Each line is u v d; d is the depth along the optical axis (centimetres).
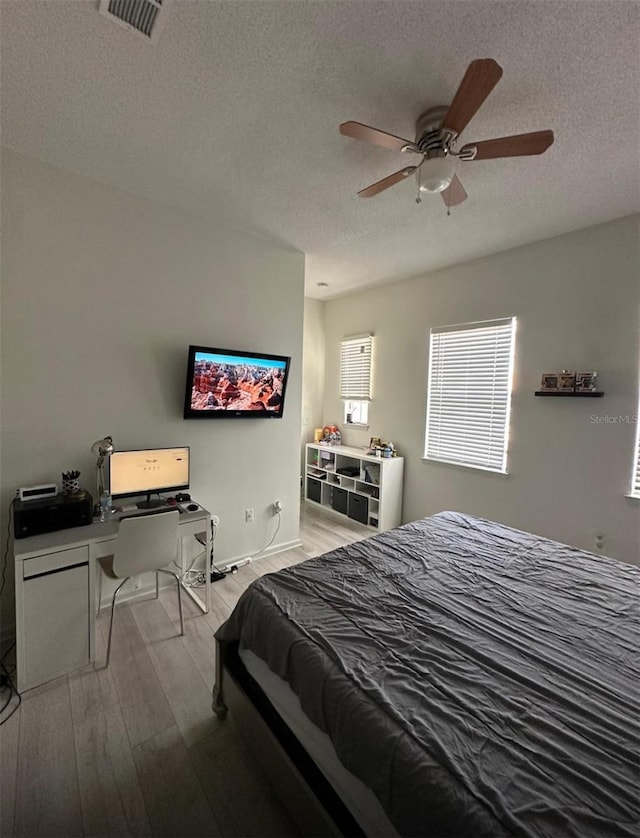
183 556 278
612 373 258
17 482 207
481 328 332
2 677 178
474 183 210
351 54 133
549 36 124
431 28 123
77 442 225
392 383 417
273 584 160
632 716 96
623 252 251
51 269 211
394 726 94
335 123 169
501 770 83
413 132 171
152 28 124
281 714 129
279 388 307
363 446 456
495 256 320
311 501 486
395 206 241
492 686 106
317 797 111
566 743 89
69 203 213
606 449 263
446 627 132
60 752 145
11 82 146
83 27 124
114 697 171
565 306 278
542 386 289
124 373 240
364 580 164
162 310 253
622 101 150
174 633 218
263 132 176
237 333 290
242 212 255
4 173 194
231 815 126
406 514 405
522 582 166
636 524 253
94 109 162
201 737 153
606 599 153
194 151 191
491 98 150
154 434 256
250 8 117
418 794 81
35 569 172
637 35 122
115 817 124
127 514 225
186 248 259
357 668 113
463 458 352
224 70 140
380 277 393
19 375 205
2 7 117
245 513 312
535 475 301
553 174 201
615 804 75
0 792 130
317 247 312
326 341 508
